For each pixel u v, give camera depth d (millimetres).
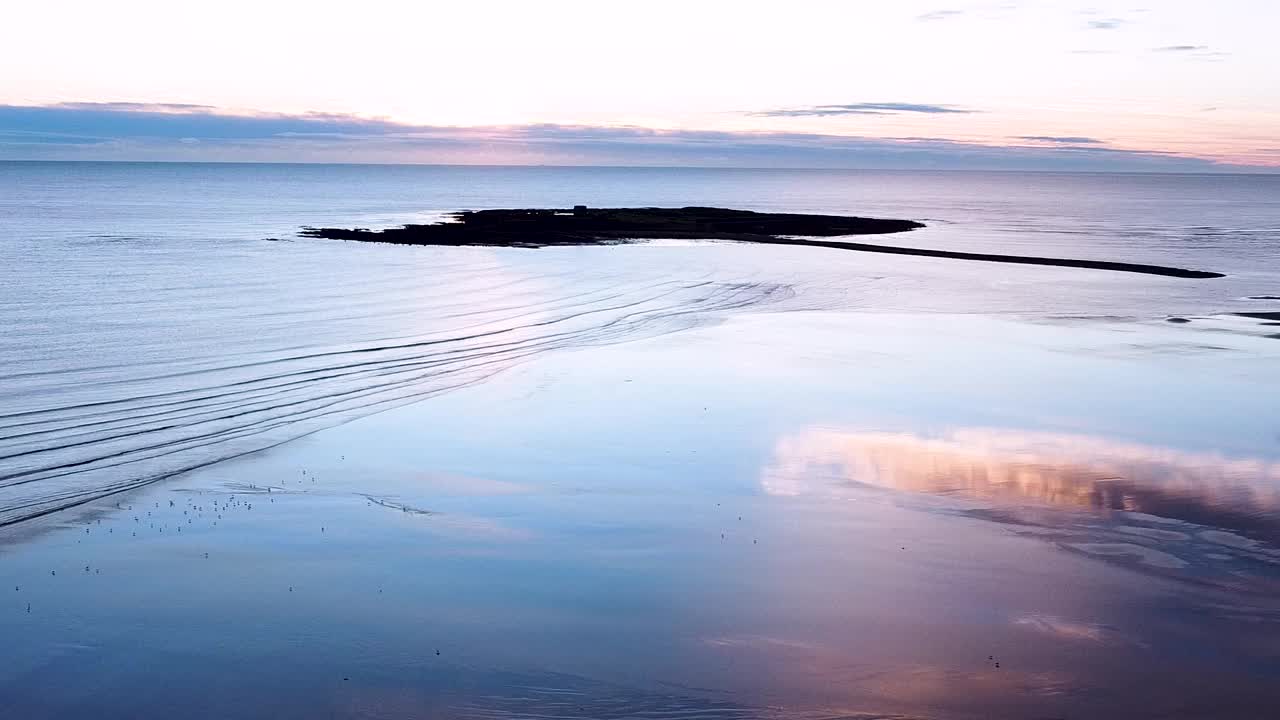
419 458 18609
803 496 16500
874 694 10125
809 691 10180
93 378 25516
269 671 10672
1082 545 14383
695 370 26734
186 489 16812
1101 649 11156
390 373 26234
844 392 24250
